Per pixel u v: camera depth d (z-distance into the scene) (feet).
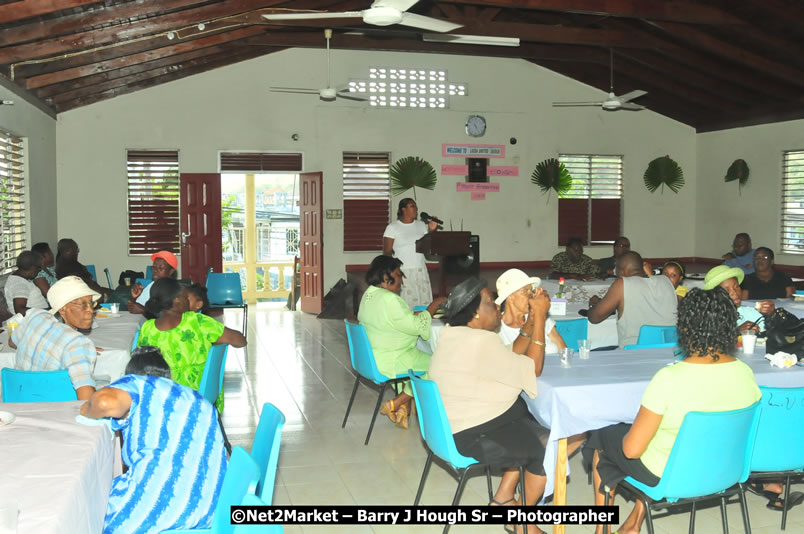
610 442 8.86
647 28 30.48
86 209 33.24
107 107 33.17
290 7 27.20
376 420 16.16
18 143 26.76
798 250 35.12
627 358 10.90
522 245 38.52
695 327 7.82
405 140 36.47
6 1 17.58
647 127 40.04
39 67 24.40
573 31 28.84
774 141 35.78
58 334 9.96
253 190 37.58
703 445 7.73
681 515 10.71
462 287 9.88
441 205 37.22
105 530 6.83
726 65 31.53
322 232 33.83
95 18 20.68
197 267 34.14
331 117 35.50
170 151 34.09
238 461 6.13
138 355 7.62
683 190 40.93
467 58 37.01
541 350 9.66
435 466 13.10
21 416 7.97
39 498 5.54
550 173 38.19
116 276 33.86
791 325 10.89
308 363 22.54
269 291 38.63
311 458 13.53
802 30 26.20
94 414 6.90
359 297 32.91
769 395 8.58
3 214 24.59
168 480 6.92
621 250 25.20
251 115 34.55
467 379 9.52
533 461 9.36
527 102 38.01
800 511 10.77
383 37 31.99
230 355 23.84
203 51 29.84
